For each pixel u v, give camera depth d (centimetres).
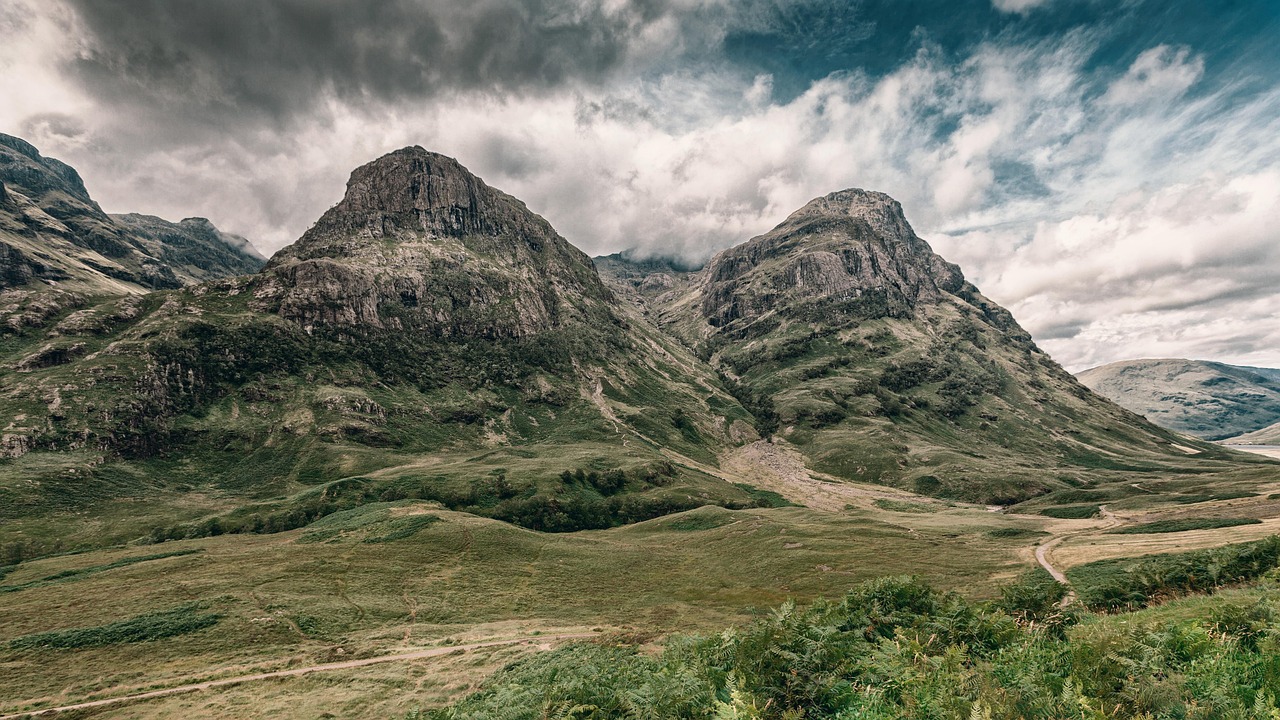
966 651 1430
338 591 9356
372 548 11956
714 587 10525
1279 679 915
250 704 5078
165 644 7025
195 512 17625
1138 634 1226
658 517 19662
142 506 18012
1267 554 2978
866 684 1186
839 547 12212
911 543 12200
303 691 5359
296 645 7050
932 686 1066
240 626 7569
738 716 1011
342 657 6412
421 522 13675
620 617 8494
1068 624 1911
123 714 5059
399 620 8294
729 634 1556
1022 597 2448
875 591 2020
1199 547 7450
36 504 16538
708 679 1303
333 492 18025
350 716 4622
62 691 5772
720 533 15000
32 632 7531
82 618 7975
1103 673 1041
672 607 9194
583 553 12781
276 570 10344
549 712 1473
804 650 1329
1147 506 15838
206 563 10969
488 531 13325
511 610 9069
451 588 9994
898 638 1541
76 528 15788
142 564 11306
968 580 8594
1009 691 967
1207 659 1050
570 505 19200
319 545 12362
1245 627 1273
